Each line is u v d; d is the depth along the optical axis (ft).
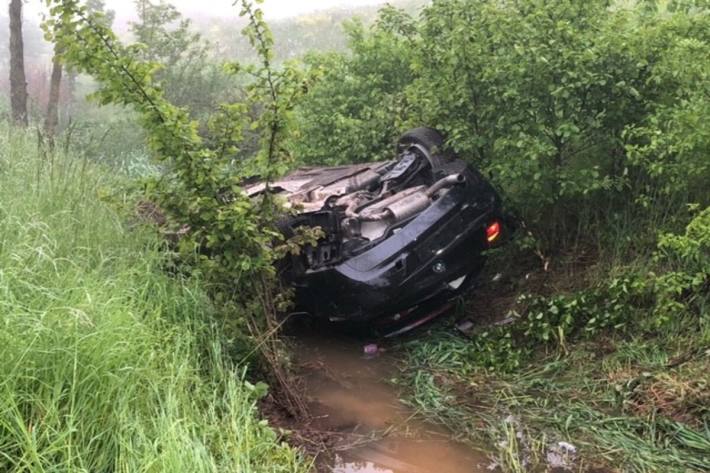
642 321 14.11
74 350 9.22
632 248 16.08
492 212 16.84
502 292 17.94
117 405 9.35
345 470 11.28
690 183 15.14
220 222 12.12
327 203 17.01
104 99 12.00
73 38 11.66
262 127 12.94
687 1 15.98
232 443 9.93
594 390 13.02
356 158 25.04
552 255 17.83
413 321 16.67
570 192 16.08
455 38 17.30
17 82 34.14
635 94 15.11
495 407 13.01
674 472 10.53
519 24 16.55
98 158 29.25
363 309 15.61
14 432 8.05
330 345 16.89
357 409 13.46
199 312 13.14
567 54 15.33
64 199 16.31
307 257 16.60
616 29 16.20
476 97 18.01
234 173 12.84
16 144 22.84
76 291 11.06
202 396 11.03
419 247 15.81
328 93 26.63
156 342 11.22
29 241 12.83
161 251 15.10
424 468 11.34
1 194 15.64
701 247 13.70
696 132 13.34
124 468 8.54
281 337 16.29
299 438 12.10
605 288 15.12
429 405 13.39
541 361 14.51
